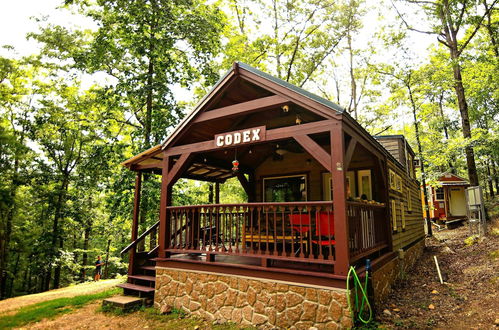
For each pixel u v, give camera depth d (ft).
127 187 37.50
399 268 25.29
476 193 36.17
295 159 29.22
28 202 53.93
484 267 23.39
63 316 19.99
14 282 59.16
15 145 45.65
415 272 28.22
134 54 43.34
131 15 39.29
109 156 41.50
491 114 69.72
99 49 40.27
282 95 17.33
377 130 71.10
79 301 23.02
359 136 18.39
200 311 18.06
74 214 53.36
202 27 41.45
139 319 18.40
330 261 14.37
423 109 53.98
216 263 17.87
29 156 51.52
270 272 15.98
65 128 51.19
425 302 18.65
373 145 21.22
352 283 14.32
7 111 54.49
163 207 21.42
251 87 20.95
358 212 17.12
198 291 18.48
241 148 27.25
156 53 39.93
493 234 33.22
